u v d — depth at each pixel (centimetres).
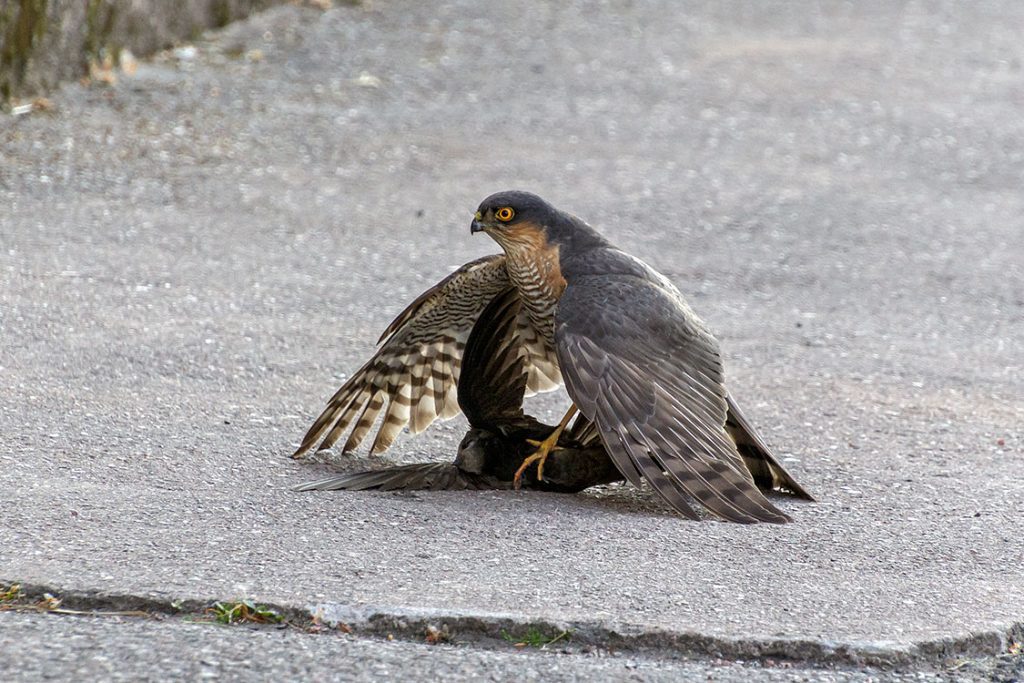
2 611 710
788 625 730
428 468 942
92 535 804
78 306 1264
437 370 1009
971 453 1055
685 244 1650
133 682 643
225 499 880
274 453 989
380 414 1053
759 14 3081
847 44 2862
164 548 791
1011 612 762
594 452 941
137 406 1053
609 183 1875
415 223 1647
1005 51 2877
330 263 1481
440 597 741
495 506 893
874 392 1201
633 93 2373
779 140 2172
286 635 702
